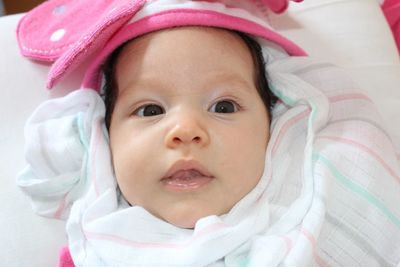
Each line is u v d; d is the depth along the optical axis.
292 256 0.71
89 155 0.85
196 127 0.72
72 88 0.96
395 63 1.03
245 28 0.82
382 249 0.79
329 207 0.79
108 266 0.77
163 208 0.76
